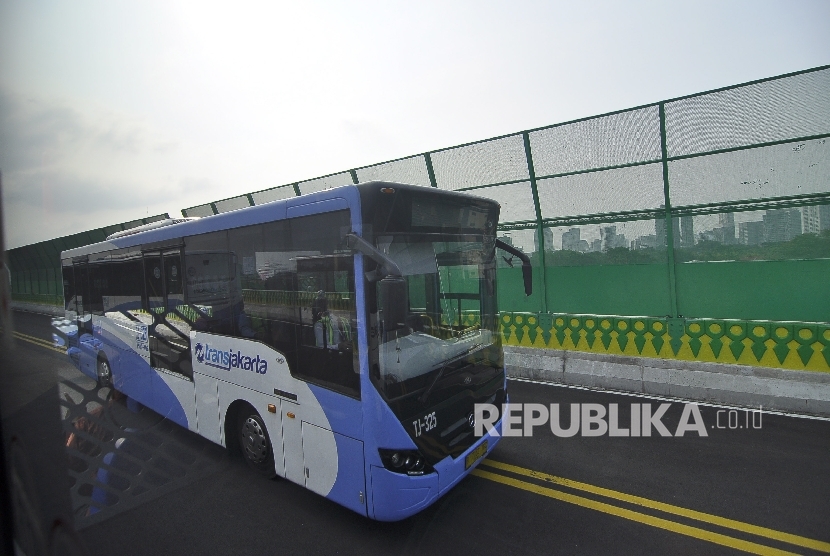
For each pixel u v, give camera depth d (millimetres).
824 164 5941
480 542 3428
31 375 2316
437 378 3582
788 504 3791
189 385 4789
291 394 3785
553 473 4434
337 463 3443
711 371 6270
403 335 3441
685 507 3801
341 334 3387
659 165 7051
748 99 6273
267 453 4172
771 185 6309
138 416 4367
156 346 5059
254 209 4059
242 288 4203
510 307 8734
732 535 3432
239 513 3799
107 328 5043
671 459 4641
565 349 7758
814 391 5598
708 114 6547
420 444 3387
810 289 6246
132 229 5539
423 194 3689
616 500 3936
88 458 3455
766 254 6508
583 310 8008
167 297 4898
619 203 7457
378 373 3225
